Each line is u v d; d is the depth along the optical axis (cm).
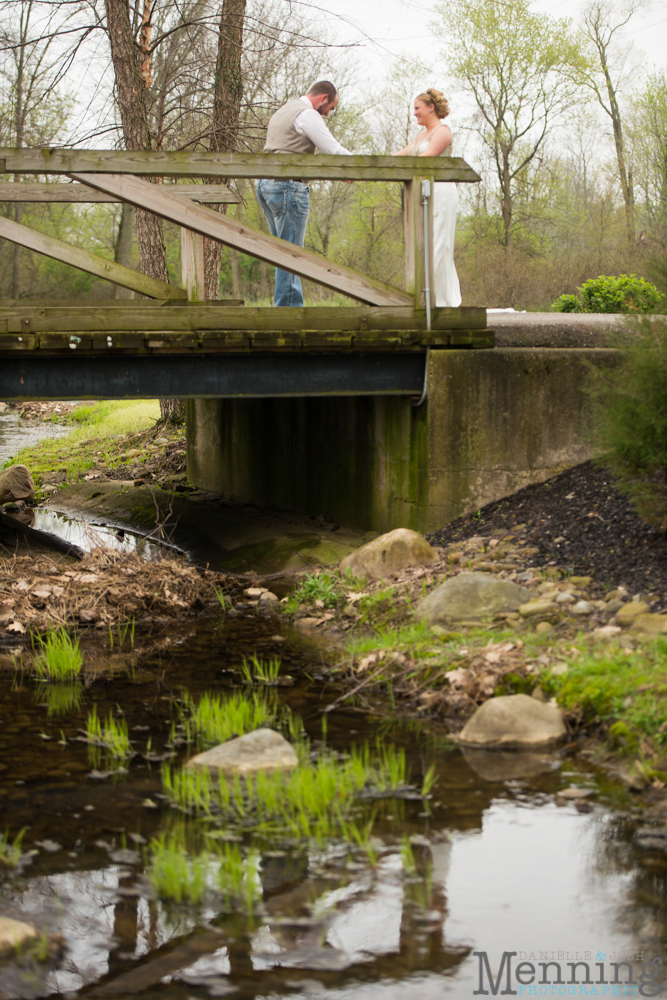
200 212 671
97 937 284
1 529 923
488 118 3262
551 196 3309
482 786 379
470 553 660
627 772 386
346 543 805
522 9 3103
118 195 652
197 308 683
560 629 512
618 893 301
